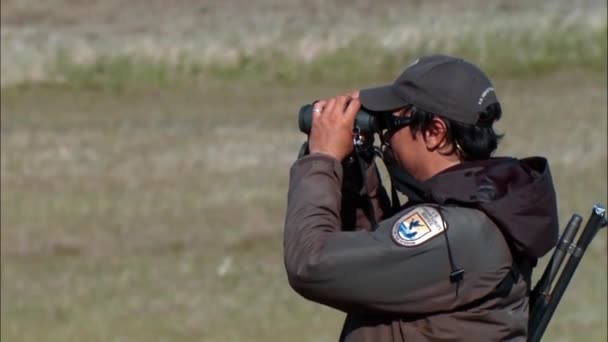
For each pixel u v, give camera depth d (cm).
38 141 5166
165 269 3441
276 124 5556
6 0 8262
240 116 5947
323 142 1120
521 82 6575
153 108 6312
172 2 8181
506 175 1067
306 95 6700
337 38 7362
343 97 1132
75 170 4612
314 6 8006
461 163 1088
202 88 6806
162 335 2895
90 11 8106
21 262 3544
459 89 1076
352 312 1081
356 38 7356
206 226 3856
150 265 3488
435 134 1087
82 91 6738
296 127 5444
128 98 6588
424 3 7906
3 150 4978
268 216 3959
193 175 4497
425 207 1070
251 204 4094
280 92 6762
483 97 1080
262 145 4997
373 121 1109
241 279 3325
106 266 3491
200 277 3356
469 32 7306
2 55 7169
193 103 6456
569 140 4950
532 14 7469
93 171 4588
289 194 1107
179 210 4050
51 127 5553
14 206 4103
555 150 4762
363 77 7088
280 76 7056
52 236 3794
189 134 5247
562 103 5816
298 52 7244
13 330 2962
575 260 1152
